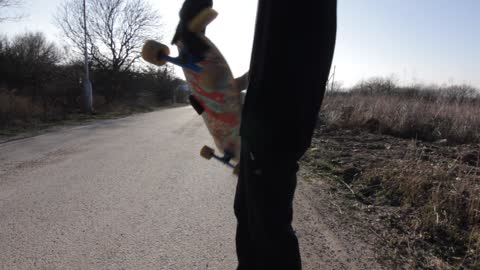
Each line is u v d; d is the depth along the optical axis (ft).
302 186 15.83
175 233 10.96
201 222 11.85
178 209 13.10
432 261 9.14
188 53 4.17
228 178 17.62
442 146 26.27
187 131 37.91
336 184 16.10
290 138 4.02
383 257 9.36
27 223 11.66
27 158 22.08
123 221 11.90
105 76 90.17
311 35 3.77
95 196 14.55
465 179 13.37
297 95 3.87
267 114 3.95
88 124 44.50
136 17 89.10
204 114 4.64
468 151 22.29
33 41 94.12
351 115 35.45
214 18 4.08
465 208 11.68
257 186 4.20
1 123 38.52
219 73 4.23
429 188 13.80
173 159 22.25
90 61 88.22
